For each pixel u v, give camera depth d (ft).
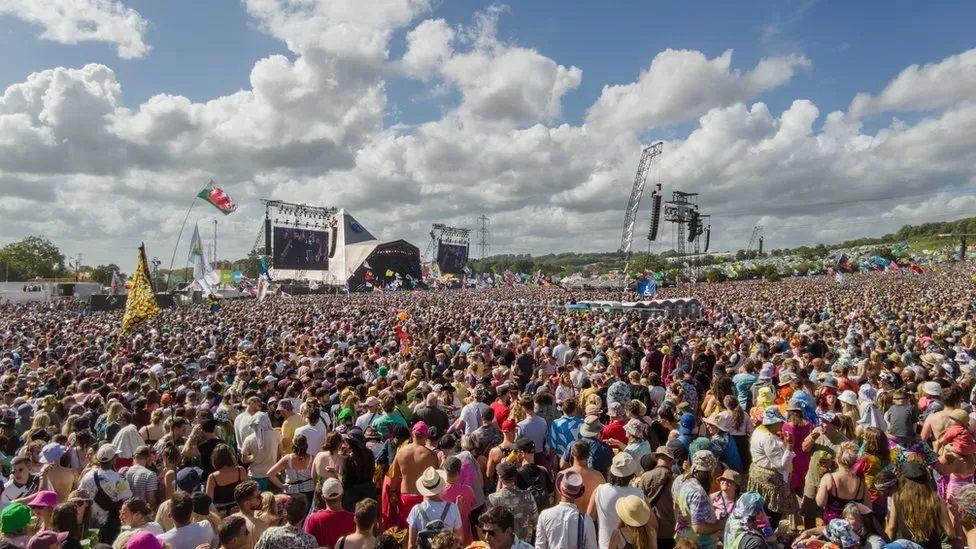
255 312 127.24
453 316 98.78
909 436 23.82
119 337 69.51
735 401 25.59
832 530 16.16
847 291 182.91
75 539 15.80
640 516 16.46
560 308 120.26
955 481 20.15
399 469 20.99
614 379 36.24
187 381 39.22
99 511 20.25
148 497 21.27
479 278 373.81
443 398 32.12
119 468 24.35
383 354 53.83
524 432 25.52
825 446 22.52
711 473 18.58
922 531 17.52
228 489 20.80
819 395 31.58
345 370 41.29
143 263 68.18
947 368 37.24
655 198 293.23
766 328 71.46
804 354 44.62
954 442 20.35
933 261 417.08
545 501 21.54
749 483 22.41
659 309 101.55
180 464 23.82
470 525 19.97
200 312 124.57
